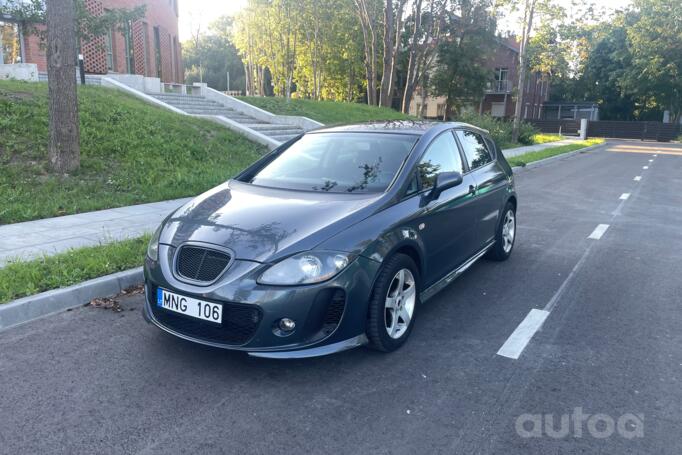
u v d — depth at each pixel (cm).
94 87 1456
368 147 477
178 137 1201
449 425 304
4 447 280
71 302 473
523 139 3191
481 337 425
